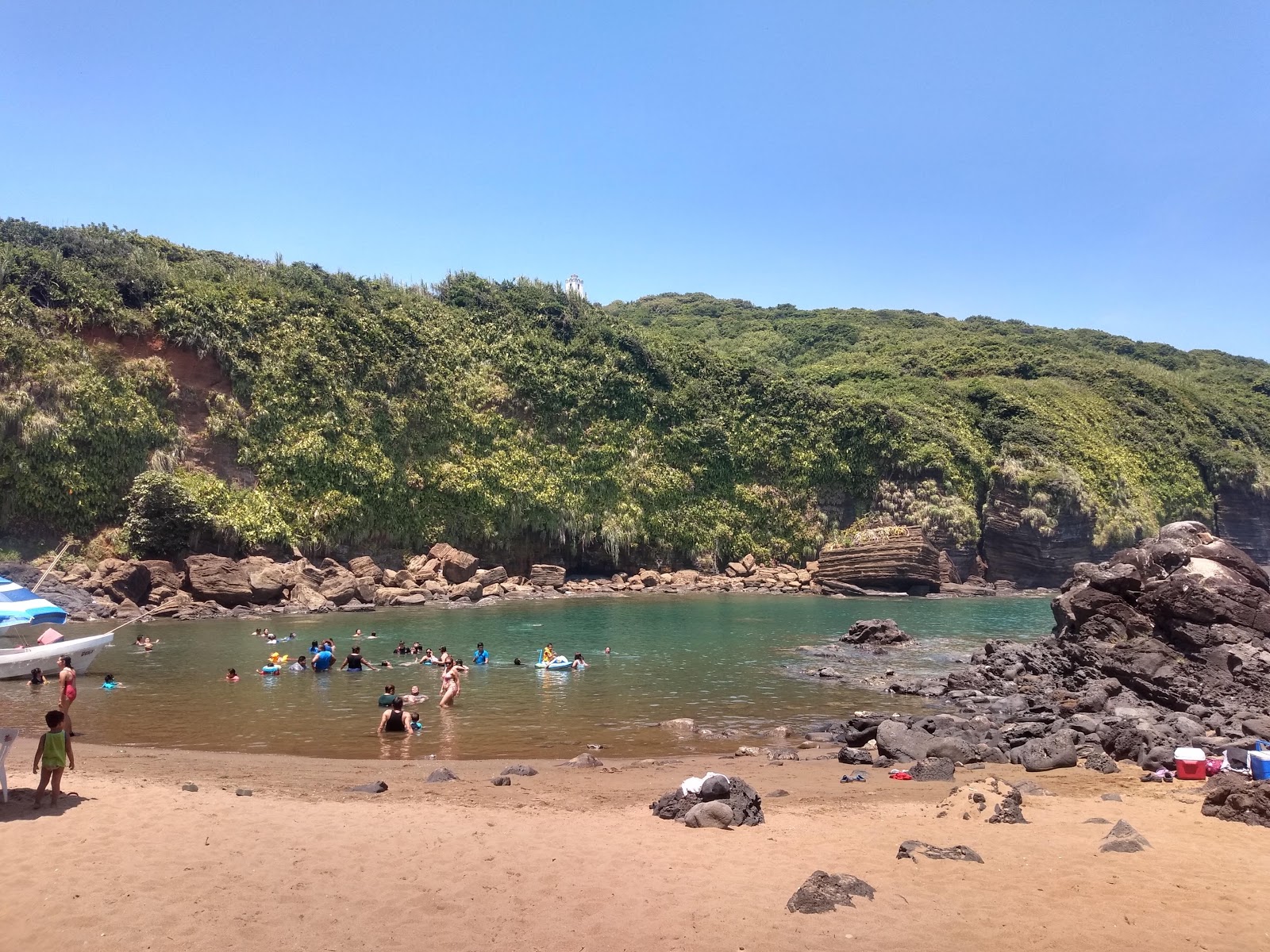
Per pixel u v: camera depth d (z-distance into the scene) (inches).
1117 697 1042.1
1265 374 5949.8
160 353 2511.1
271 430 2581.2
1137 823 534.0
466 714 980.6
